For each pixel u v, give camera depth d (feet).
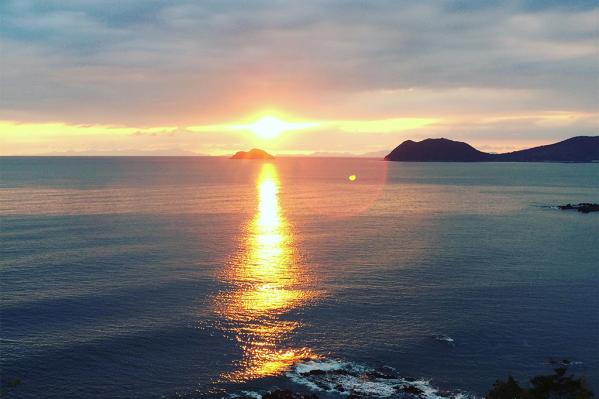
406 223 417.49
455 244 325.62
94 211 461.78
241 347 167.94
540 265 268.62
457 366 157.48
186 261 269.64
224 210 488.02
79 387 143.43
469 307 202.90
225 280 235.40
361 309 200.23
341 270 255.09
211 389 144.46
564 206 538.06
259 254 289.33
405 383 147.84
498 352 165.89
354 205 550.36
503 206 554.87
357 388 145.28
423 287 228.02
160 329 178.91
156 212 464.65
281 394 138.31
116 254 282.77
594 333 179.22
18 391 140.77
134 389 143.33
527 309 200.95
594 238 353.10
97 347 164.66
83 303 201.77
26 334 173.06
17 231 351.05
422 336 176.55
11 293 211.61
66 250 290.76
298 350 166.91
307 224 406.00
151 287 223.10
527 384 147.13
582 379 140.97
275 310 198.39
